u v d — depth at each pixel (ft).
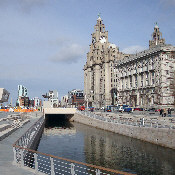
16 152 53.57
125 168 88.58
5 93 292.20
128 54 518.78
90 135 172.35
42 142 145.89
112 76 494.18
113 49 508.53
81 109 344.49
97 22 555.28
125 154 109.40
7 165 50.34
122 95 353.72
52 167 41.65
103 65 508.12
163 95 261.85
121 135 163.02
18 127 130.72
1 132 97.25
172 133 113.80
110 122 184.03
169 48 264.93
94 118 221.05
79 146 132.16
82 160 101.40
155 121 143.23
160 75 265.34
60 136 171.94
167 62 266.16
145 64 297.94
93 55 545.03
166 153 105.19
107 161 99.04
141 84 308.60
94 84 532.73
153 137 127.85
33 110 311.27
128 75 336.49
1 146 76.18
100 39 543.80
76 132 192.75
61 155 109.81
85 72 604.49
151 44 505.66
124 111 247.50
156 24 515.91
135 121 160.97
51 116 378.32
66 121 313.12
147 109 254.06
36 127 133.90
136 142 134.92
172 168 85.76
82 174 80.18
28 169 46.88
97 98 515.91
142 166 89.92
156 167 87.86
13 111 290.76
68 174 79.00
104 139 152.05
